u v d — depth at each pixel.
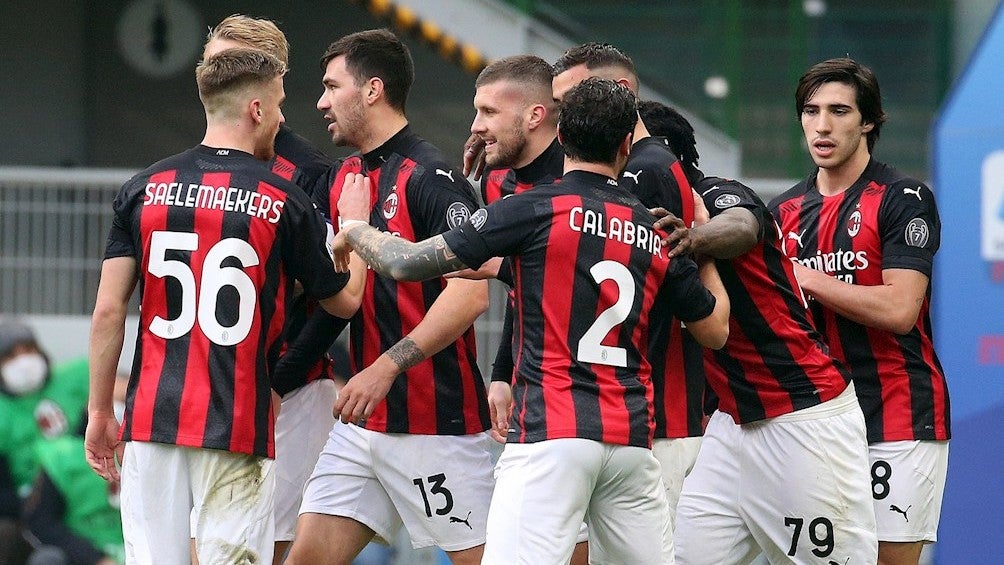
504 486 14.92
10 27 53.97
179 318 15.59
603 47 17.59
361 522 18.31
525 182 18.12
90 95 54.59
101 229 34.00
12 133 53.97
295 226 15.82
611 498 15.26
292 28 53.72
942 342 29.17
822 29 50.09
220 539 15.52
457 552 18.14
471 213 17.27
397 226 17.50
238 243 15.57
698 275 15.60
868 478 17.33
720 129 46.31
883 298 17.59
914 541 18.33
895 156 49.91
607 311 14.83
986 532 28.61
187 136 54.69
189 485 15.69
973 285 29.08
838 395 17.16
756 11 48.94
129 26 54.50
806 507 17.14
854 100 18.03
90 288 33.91
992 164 29.09
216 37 18.14
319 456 19.11
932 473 18.34
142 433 15.50
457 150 53.12
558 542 14.62
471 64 39.28
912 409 18.20
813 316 18.47
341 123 17.83
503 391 19.39
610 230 14.88
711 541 17.95
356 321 18.08
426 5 39.28
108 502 25.45
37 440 27.77
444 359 17.91
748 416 17.33
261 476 15.80
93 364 15.86
